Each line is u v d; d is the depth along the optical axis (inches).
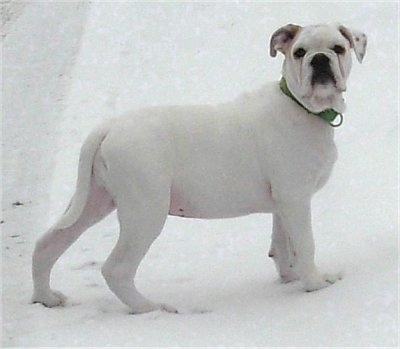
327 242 391.9
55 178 521.0
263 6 728.3
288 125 342.6
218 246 420.5
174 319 330.3
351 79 569.6
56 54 742.5
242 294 355.3
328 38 335.0
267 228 433.4
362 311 311.4
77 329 327.6
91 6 828.0
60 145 568.7
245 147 345.4
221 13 740.7
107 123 347.6
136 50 709.9
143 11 781.3
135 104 615.5
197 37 711.7
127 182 335.3
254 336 306.3
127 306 347.3
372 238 379.2
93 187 350.0
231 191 349.7
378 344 287.7
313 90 332.8
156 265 403.2
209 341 304.5
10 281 401.1
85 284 383.9
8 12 853.8
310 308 324.2
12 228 470.3
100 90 645.9
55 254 355.9
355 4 682.2
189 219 454.6
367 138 492.4
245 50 668.1
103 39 745.0
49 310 352.2
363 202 422.0
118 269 339.9
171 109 350.9
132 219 336.8
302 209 346.0
